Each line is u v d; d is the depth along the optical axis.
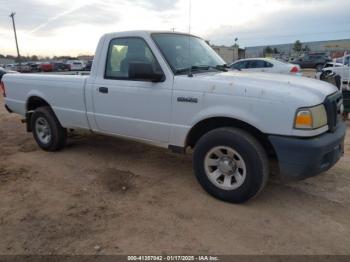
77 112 4.87
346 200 3.71
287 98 3.09
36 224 3.24
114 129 4.51
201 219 3.31
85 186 4.13
